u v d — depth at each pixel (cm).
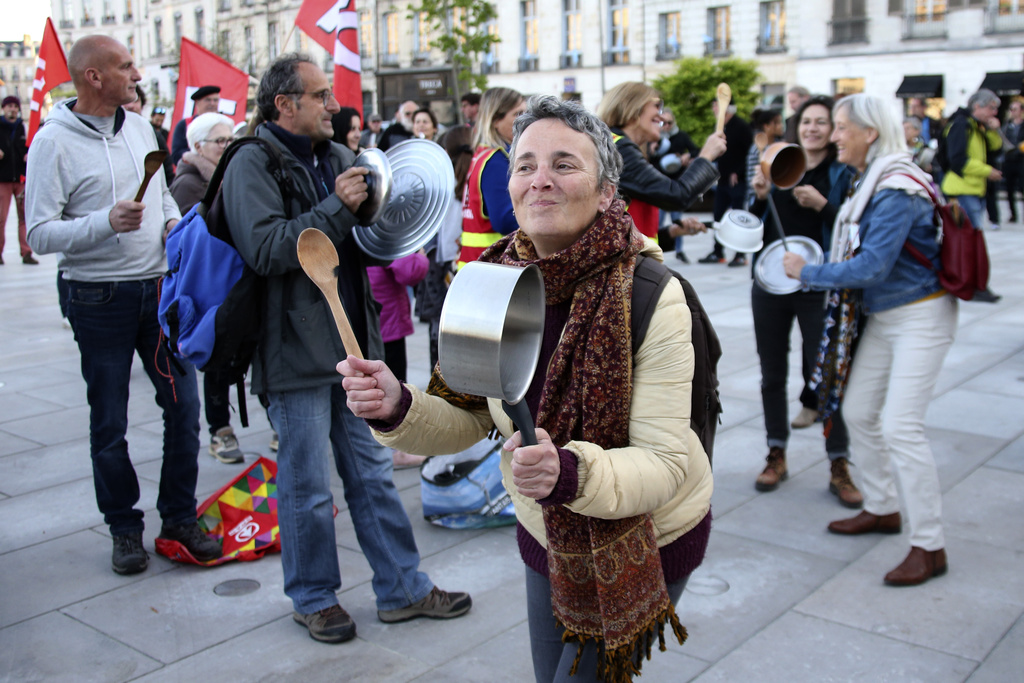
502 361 139
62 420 574
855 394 374
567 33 3503
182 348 284
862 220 346
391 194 312
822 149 460
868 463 383
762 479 441
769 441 450
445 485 400
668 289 167
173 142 862
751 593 339
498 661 297
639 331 164
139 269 350
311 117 300
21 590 349
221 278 283
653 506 161
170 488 368
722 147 394
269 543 376
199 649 306
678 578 184
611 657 164
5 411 595
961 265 325
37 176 331
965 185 1103
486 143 392
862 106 348
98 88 340
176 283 288
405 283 475
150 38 4241
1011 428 516
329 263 164
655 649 300
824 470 468
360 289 313
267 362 292
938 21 2747
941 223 330
